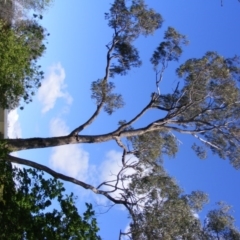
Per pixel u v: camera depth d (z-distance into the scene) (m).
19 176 13.95
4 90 19.31
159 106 20.52
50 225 13.05
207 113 20.86
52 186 13.62
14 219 12.98
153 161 21.14
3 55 17.80
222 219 17.20
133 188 18.34
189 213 17.67
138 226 17.17
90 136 19.45
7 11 21.72
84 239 12.92
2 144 14.73
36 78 20.66
